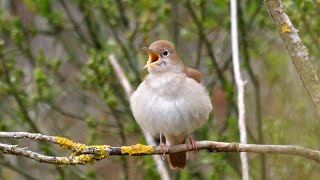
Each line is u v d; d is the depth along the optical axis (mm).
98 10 12367
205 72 13609
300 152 6500
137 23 12133
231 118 11695
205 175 12562
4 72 11578
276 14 6164
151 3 11766
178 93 8406
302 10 10281
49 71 12391
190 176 12172
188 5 12094
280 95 11422
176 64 8656
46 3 12477
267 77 12922
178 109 8352
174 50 8727
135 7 12008
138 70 12367
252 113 12734
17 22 12102
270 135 11141
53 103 12273
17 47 12492
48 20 12562
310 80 6113
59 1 13250
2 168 12812
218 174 11734
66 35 13219
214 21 12344
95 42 12844
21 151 6324
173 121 8391
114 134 12461
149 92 8500
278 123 10719
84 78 12125
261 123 11500
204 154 11953
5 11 12961
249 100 12836
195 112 8414
